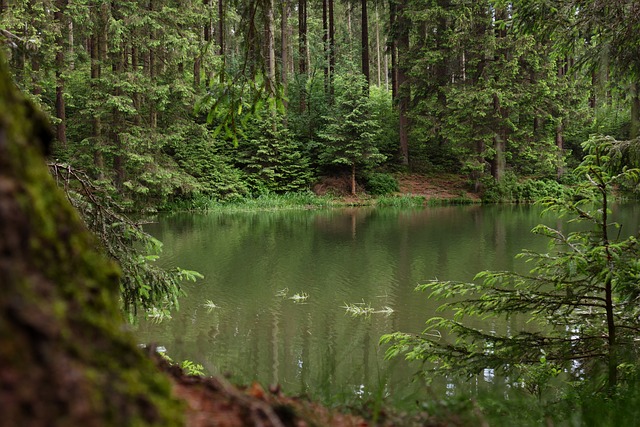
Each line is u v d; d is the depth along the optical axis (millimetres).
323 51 35969
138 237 4801
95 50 23484
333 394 2125
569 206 4168
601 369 3854
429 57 30031
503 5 7105
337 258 13883
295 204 29281
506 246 15227
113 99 21203
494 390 2953
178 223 21547
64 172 4504
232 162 30969
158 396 799
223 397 1143
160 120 25453
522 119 31156
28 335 616
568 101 30344
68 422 602
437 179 33719
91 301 770
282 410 1168
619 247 3949
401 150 34656
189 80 26609
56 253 733
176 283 5012
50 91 22797
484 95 27547
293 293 10328
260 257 14039
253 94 3730
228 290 10531
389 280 11375
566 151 31516
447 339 7480
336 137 30766
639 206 25281
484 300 4418
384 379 2125
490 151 29312
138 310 8648
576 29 6590
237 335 7652
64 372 631
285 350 6898
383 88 45188
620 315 4500
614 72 6824
